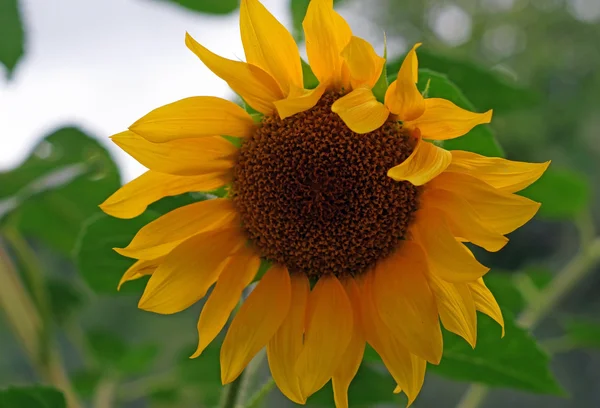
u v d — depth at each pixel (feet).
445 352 2.06
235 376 1.86
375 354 2.04
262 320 1.90
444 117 1.81
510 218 1.78
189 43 1.79
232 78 1.83
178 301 1.88
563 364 4.02
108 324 3.49
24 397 1.99
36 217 2.49
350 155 1.91
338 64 1.85
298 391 1.87
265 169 1.92
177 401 2.78
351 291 1.94
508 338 2.02
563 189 2.58
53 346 2.41
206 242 1.92
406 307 1.86
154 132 1.81
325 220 1.92
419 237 1.89
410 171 1.78
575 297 3.96
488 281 2.52
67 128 2.33
